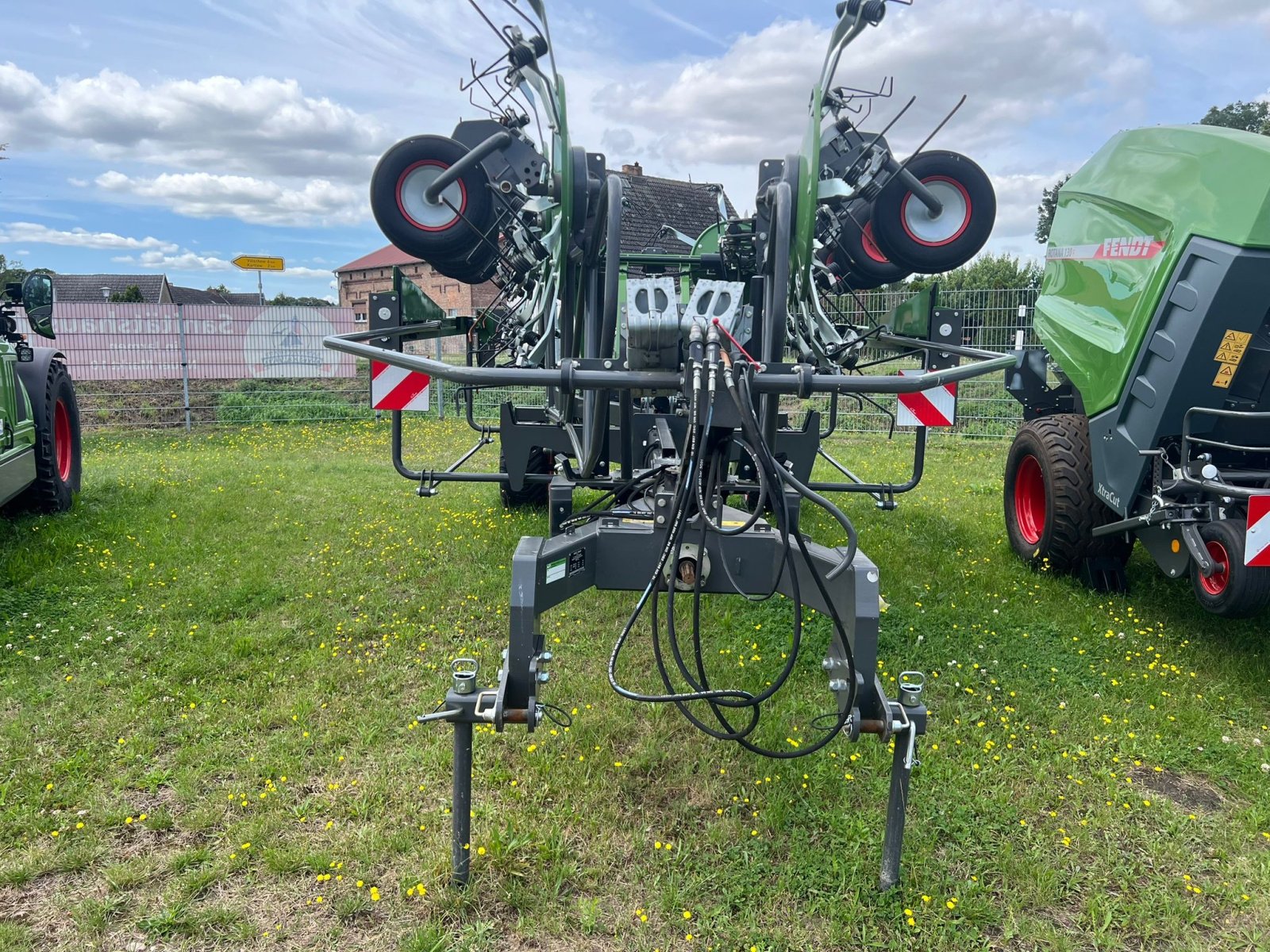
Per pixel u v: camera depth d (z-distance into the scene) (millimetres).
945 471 9109
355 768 3160
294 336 15023
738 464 4383
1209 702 3779
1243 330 3738
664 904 2518
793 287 3396
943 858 2746
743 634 4355
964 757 3277
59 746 3297
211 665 3973
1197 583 3918
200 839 2781
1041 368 5758
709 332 2408
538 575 2459
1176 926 2473
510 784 3029
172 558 5492
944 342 4672
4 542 5766
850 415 12961
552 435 4371
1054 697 3812
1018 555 5652
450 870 2600
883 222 4723
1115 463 4379
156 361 14398
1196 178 3963
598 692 3715
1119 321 4395
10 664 3969
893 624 4512
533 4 3316
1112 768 3260
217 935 2383
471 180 4676
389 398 4547
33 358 6211
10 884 2562
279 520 6496
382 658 4094
